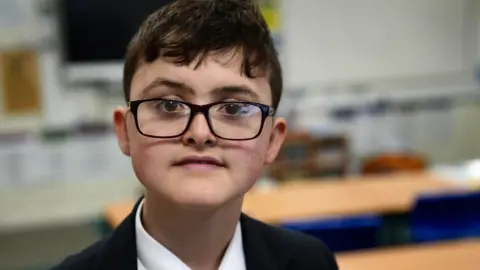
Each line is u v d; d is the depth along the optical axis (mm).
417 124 4023
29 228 3350
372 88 3885
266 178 3359
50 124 3314
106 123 3396
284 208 2426
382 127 3939
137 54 660
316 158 3545
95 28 3266
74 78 3289
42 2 3197
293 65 3672
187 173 614
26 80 3236
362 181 2898
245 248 770
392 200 2531
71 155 3369
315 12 3668
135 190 3332
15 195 3299
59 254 3410
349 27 3768
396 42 3885
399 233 2436
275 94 719
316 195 2631
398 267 1646
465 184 2744
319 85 3754
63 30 3223
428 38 3945
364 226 1972
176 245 681
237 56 643
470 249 1792
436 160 4105
